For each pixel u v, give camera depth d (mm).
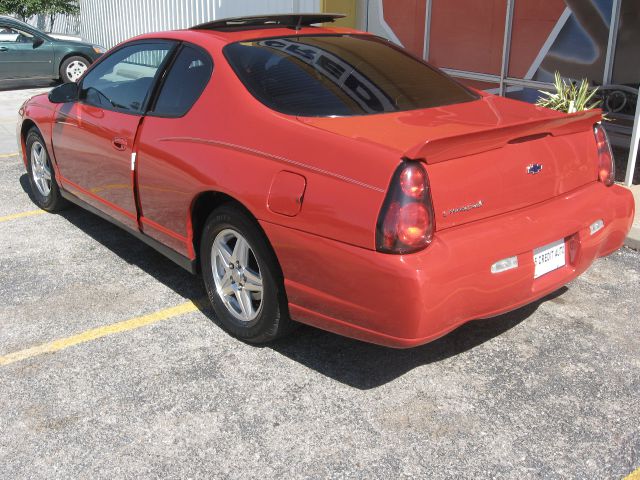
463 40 8969
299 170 3096
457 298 2896
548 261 3271
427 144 2742
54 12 20812
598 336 3758
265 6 10859
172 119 3879
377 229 2809
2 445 2932
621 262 4750
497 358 3549
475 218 3018
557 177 3350
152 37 4379
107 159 4465
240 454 2863
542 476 2715
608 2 7414
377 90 3588
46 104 5410
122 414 3129
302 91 3480
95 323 3959
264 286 3422
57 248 5102
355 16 10328
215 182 3467
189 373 3447
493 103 3764
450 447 2889
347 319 3039
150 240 4328
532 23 8172
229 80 3631
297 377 3404
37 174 5863
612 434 2957
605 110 7719
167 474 2756
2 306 4164
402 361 3537
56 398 3254
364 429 3012
